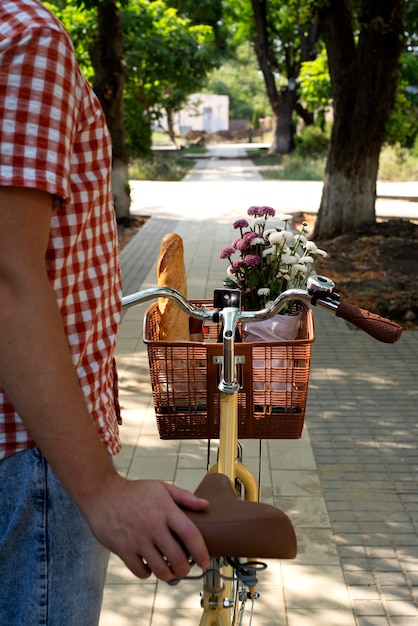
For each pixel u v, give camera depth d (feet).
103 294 4.36
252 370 7.03
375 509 11.53
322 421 14.85
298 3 37.50
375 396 16.24
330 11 33.58
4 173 3.18
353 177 36.32
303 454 13.38
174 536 3.09
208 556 3.07
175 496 3.22
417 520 11.23
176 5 104.53
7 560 4.13
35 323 3.14
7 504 4.00
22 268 3.17
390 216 44.50
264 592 9.52
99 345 4.40
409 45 83.51
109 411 4.64
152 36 65.46
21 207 3.21
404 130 35.94
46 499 3.99
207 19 111.24
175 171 78.48
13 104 3.27
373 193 36.81
